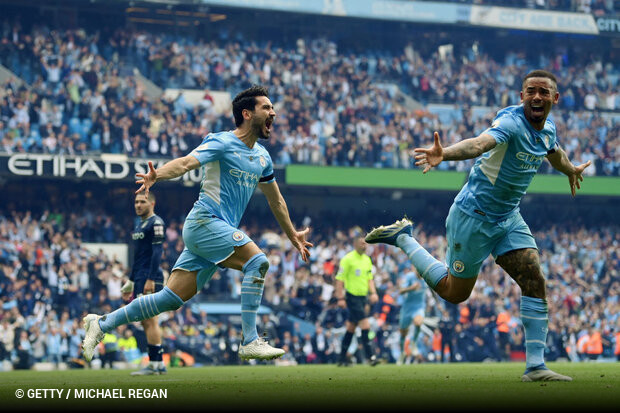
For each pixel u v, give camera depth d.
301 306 25.23
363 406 4.10
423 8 31.86
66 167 25.22
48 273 23.38
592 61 35.22
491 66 34.22
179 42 30.61
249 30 32.03
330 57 31.89
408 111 31.33
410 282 16.95
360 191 31.34
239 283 26.14
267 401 4.54
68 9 29.00
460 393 5.12
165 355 20.25
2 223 24.36
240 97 7.29
